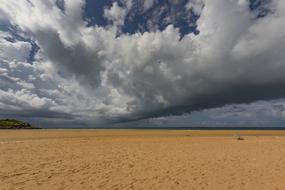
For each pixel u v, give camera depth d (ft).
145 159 32.81
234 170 26.17
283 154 37.01
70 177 22.88
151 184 20.75
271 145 49.37
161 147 46.26
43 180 21.72
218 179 22.45
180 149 43.11
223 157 34.47
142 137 78.07
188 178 22.79
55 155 35.96
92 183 20.92
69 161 31.14
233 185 20.57
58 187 19.67
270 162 30.63
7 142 55.88
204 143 54.44
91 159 32.71
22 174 23.85
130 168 27.02
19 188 19.27
